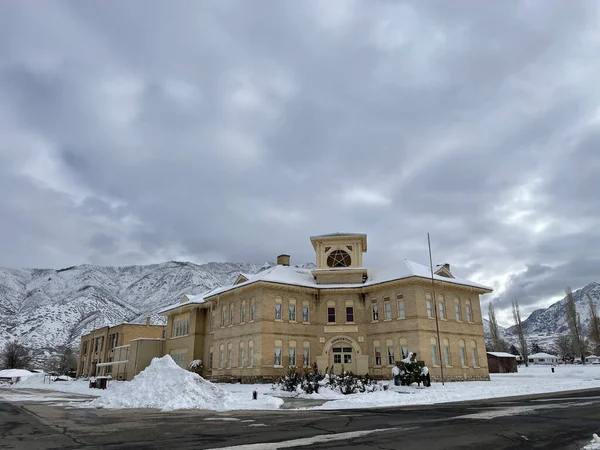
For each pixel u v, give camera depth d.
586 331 110.00
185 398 21.36
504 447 9.95
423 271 43.06
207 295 54.59
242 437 11.57
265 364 41.06
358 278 46.62
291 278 45.75
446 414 16.53
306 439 11.08
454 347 42.16
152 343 58.66
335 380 29.45
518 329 103.75
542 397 24.17
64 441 11.45
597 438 10.38
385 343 42.31
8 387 56.50
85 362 85.25
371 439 10.98
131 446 10.53
